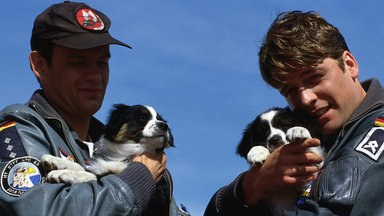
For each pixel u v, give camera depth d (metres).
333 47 3.80
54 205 2.92
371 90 3.67
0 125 3.44
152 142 4.66
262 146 4.64
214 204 3.97
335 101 3.80
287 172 3.56
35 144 3.39
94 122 4.83
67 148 3.73
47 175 3.33
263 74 4.22
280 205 4.33
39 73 4.02
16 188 3.09
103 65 4.12
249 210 3.80
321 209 3.10
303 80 3.86
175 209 3.99
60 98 3.97
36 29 3.93
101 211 2.95
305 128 4.09
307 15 4.05
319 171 3.66
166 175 4.32
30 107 3.85
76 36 3.78
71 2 4.14
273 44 3.95
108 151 4.70
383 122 3.33
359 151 3.25
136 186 3.18
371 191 3.04
